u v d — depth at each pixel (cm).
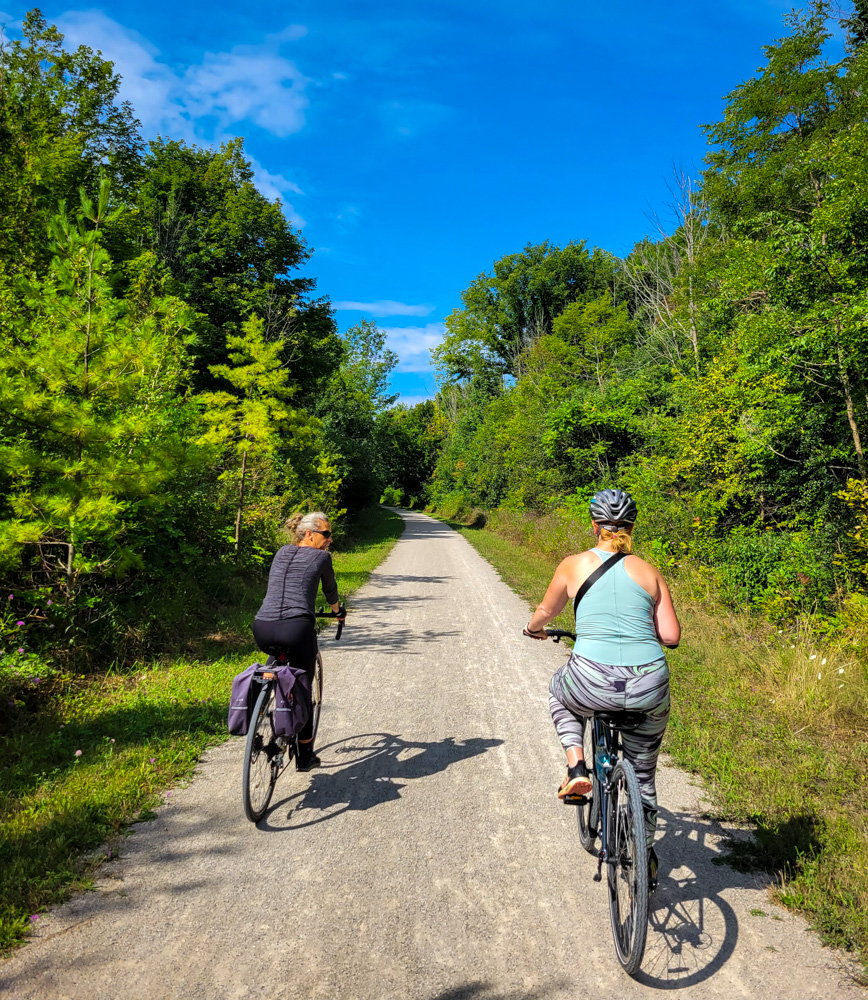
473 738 510
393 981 243
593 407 2316
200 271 2309
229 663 696
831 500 1096
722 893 301
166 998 231
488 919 283
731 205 1734
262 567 1223
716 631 818
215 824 366
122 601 754
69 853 322
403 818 377
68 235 694
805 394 1138
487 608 1109
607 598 281
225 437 1227
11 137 1453
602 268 4841
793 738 488
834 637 690
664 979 246
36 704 535
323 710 574
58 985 236
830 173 1173
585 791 268
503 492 3556
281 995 235
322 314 2730
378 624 966
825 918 276
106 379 663
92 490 636
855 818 364
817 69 1493
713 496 1188
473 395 5556
